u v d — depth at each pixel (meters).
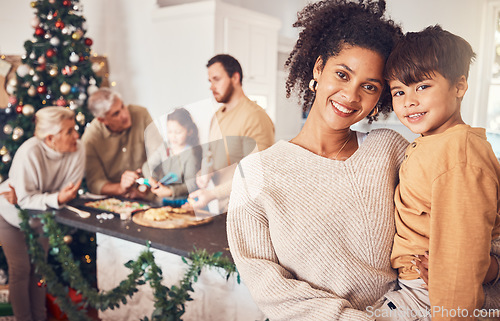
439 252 0.82
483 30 1.29
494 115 1.32
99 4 3.85
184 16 3.39
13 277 2.59
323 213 0.92
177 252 1.74
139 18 3.74
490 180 0.79
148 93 3.76
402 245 0.92
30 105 2.84
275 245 0.96
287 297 0.91
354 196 0.93
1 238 2.56
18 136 2.77
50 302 2.83
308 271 0.95
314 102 1.00
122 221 2.16
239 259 0.98
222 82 2.20
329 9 0.96
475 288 0.79
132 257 2.23
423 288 0.90
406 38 0.87
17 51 3.50
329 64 0.92
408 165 0.92
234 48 3.33
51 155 2.57
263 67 3.61
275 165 0.98
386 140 1.01
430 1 1.34
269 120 2.22
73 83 2.92
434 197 0.83
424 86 0.85
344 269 0.92
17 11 3.47
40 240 2.58
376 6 0.97
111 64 3.95
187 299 1.82
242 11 3.36
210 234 1.92
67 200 2.43
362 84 0.90
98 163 3.09
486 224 0.79
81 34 2.97
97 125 3.09
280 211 0.93
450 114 0.87
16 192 2.47
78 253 2.97
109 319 2.44
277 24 3.70
